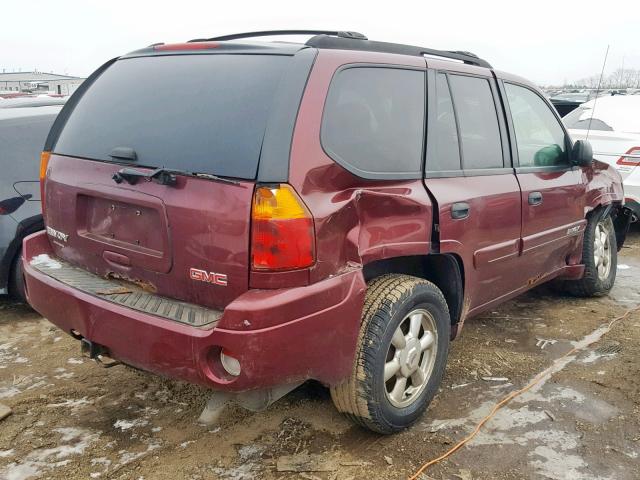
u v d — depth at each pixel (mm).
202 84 2746
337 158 2607
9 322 4668
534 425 3215
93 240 2951
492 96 3766
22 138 4766
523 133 4051
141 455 2918
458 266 3359
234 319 2326
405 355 3029
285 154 2410
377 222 2789
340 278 2570
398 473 2801
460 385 3658
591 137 7375
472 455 2947
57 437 3059
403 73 3111
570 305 5129
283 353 2400
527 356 4074
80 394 3498
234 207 2393
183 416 3273
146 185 2662
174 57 3002
